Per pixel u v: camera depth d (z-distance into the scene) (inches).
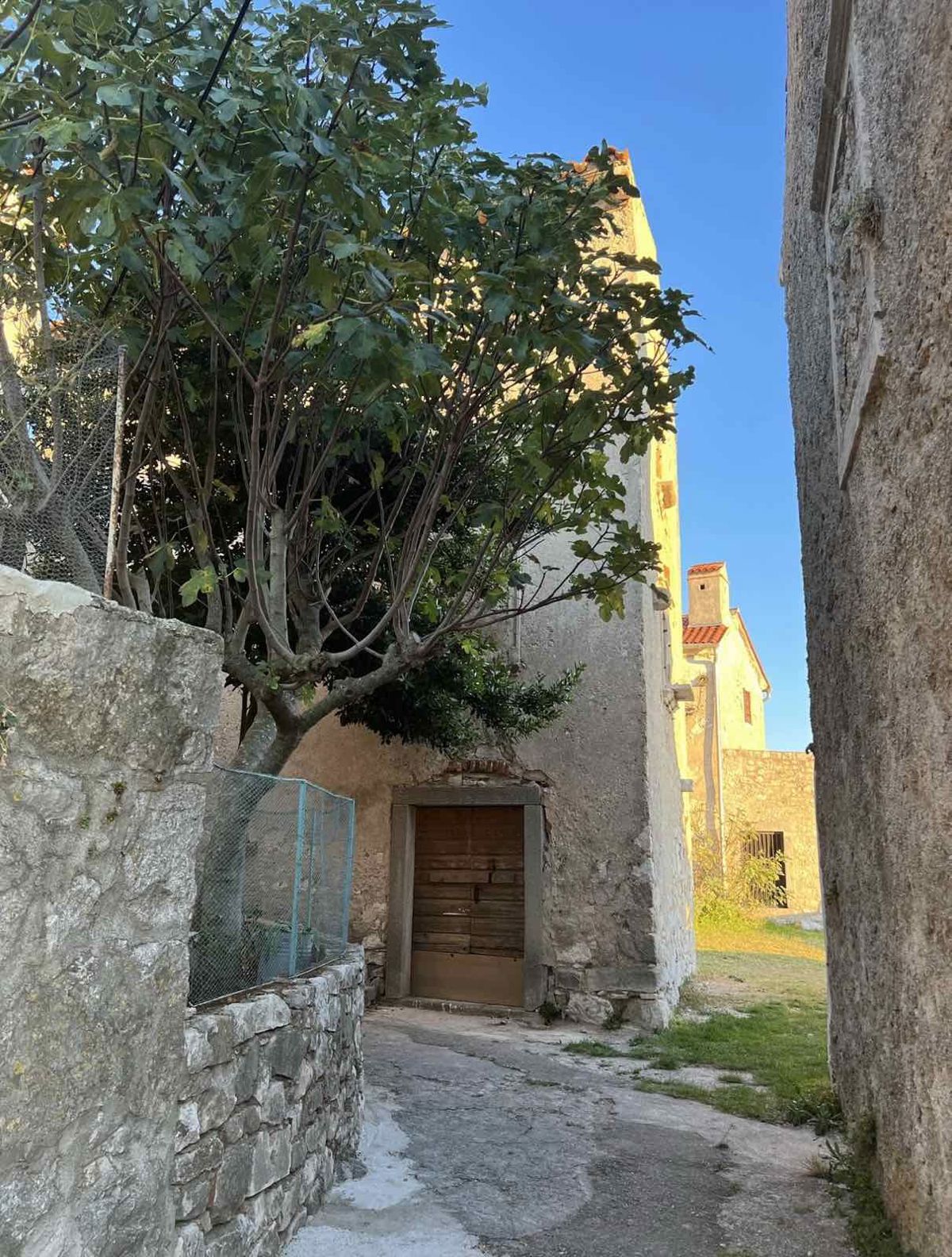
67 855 89.0
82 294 165.3
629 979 326.0
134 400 156.8
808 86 219.0
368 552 233.5
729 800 789.9
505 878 360.2
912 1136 135.9
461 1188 163.9
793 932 637.9
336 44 131.0
